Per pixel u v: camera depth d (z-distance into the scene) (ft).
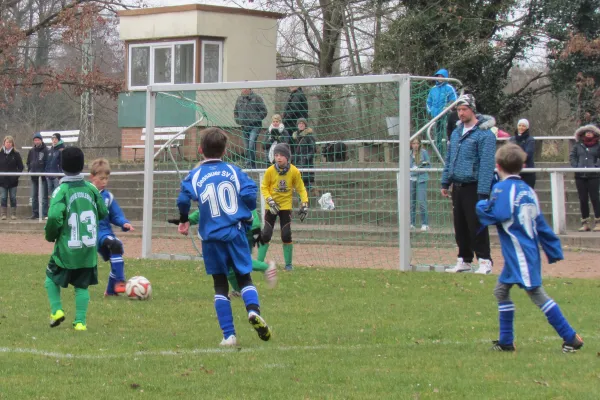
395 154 74.54
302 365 25.81
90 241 31.94
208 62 101.19
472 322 32.73
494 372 24.66
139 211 83.46
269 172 48.55
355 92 71.36
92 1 122.42
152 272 48.75
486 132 44.68
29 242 69.67
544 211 73.51
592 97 104.12
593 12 106.73
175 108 95.35
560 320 27.04
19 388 22.97
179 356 27.09
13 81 118.52
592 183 65.21
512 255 27.12
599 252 56.65
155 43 102.99
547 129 130.72
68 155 31.94
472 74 108.88
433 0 107.76
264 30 104.63
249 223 29.25
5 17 123.44
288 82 52.80
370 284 43.29
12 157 84.64
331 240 63.57
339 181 68.90
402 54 107.24
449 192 47.78
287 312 35.63
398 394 22.27
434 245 59.82
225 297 29.22
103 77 116.16
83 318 32.14
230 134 68.95
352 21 118.21
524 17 110.42
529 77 130.62
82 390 22.80
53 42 137.08
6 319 33.88
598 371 24.53
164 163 75.46
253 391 22.76
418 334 30.71
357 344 29.19
